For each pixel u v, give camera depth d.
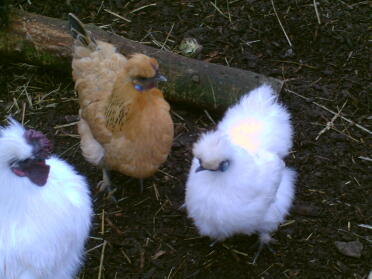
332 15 1.54
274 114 1.07
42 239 0.80
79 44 1.12
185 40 1.47
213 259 1.04
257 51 1.46
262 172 0.94
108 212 1.13
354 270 1.02
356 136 1.26
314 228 1.09
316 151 1.23
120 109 0.98
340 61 1.42
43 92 1.38
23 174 0.79
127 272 1.03
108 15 1.55
